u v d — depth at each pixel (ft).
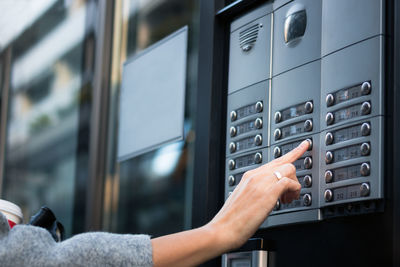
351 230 2.43
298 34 2.78
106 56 5.70
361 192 2.35
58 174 6.32
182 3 5.43
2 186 6.66
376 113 2.36
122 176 5.64
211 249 2.24
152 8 5.67
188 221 5.05
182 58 4.05
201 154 3.18
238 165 3.00
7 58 6.95
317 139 2.61
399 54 2.33
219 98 3.19
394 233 2.26
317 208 2.56
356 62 2.47
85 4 6.36
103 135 5.65
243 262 2.80
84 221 5.92
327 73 2.60
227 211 2.33
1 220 2.22
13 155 6.74
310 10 2.75
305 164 2.63
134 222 5.57
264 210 2.33
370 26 2.44
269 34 2.96
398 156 2.29
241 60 3.10
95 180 5.56
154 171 5.51
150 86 4.38
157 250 2.20
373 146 2.35
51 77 6.67
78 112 6.26
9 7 6.88
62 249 2.16
